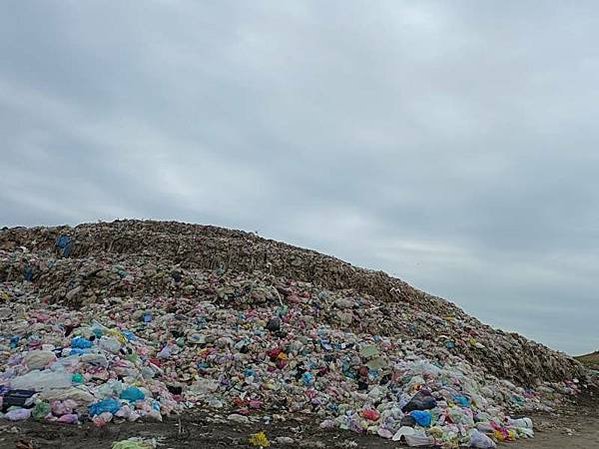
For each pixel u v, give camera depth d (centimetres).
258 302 1636
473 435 910
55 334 1180
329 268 2125
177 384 1076
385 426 948
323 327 1516
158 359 1188
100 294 1647
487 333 1980
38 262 1969
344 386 1173
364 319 1680
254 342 1307
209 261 2009
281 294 1723
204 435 807
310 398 1104
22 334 1213
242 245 2166
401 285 2267
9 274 1903
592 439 1073
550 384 1778
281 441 827
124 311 1502
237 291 1667
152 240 2156
